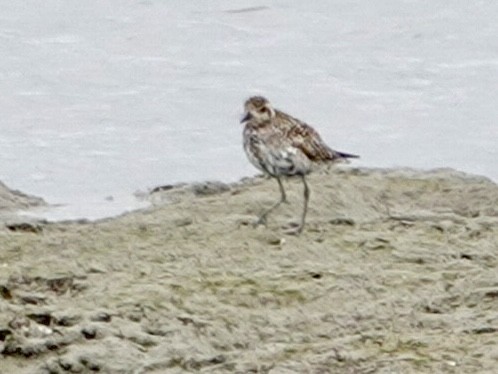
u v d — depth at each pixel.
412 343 12.30
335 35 29.31
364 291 13.49
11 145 22.44
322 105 24.94
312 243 14.68
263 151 15.16
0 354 12.16
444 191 17.30
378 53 28.06
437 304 13.23
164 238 14.91
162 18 30.22
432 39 29.02
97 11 30.69
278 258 14.28
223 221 15.43
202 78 26.52
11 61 27.52
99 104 24.94
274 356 12.11
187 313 12.92
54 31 29.47
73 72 26.83
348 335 12.69
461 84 26.05
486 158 21.95
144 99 25.20
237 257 14.28
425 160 21.84
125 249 14.54
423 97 25.27
